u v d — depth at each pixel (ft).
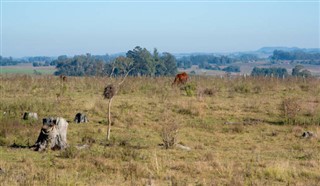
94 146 65.00
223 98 126.31
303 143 73.05
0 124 76.33
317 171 52.16
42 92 129.49
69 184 42.86
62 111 96.27
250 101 119.03
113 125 84.79
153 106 106.01
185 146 68.23
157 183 45.27
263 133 81.56
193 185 44.75
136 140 71.46
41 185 42.47
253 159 58.13
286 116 93.66
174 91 135.44
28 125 79.20
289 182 47.14
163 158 57.26
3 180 42.88
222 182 46.57
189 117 96.12
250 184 45.68
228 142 73.41
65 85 141.59
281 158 60.03
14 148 62.75
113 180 46.09
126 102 109.70
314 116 94.73
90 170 49.80
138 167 50.14
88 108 99.50
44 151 60.80
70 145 62.95
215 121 92.84
